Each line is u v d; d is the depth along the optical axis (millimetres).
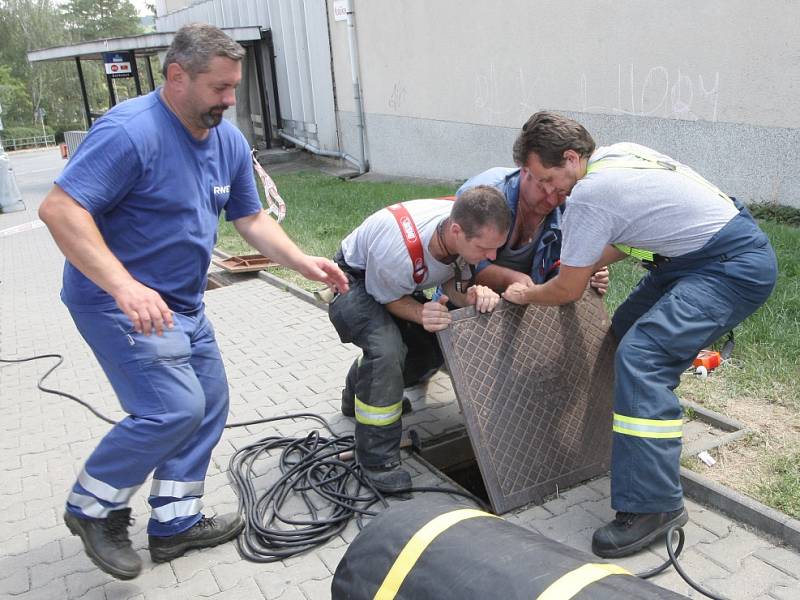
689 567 2859
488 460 3283
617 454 2930
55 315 7574
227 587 3027
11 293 8742
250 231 3443
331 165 17922
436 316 3303
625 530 2938
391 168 15484
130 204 2836
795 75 7508
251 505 3547
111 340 2840
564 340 3547
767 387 4070
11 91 71875
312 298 7023
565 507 3332
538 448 3412
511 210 3512
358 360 4250
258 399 4906
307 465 3844
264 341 6066
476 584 1808
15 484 4039
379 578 1969
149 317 2562
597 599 1677
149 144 2748
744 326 4695
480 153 12727
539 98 11031
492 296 3365
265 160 19516
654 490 2859
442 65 13047
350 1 15258
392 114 14930
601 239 2918
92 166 2650
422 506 2150
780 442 3572
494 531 1981
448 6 12477
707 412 3881
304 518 3471
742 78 8023
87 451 4387
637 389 2873
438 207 3402
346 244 3654
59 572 3223
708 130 8531
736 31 7957
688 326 2863
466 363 3314
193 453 3215
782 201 7926
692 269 2963
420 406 4633
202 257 3078
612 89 9688
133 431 2850
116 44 18234
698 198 2873
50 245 12062
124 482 2910
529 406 3418
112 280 2588
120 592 3047
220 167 3115
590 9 9711
